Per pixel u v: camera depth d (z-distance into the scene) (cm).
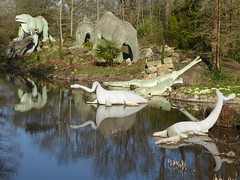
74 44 3528
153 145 829
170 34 3038
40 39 3828
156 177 621
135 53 2627
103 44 2578
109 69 2459
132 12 4453
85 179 614
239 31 2031
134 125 1045
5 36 4100
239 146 813
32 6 4831
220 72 1909
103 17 2856
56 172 646
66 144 836
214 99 1491
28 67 3041
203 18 2295
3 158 719
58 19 4753
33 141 855
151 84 1916
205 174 634
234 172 645
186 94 1574
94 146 820
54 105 1381
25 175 627
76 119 1125
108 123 1070
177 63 2266
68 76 2469
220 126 1020
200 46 2556
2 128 983
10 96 1597
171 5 3834
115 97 1418
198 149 792
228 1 2045
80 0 4878
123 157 737
